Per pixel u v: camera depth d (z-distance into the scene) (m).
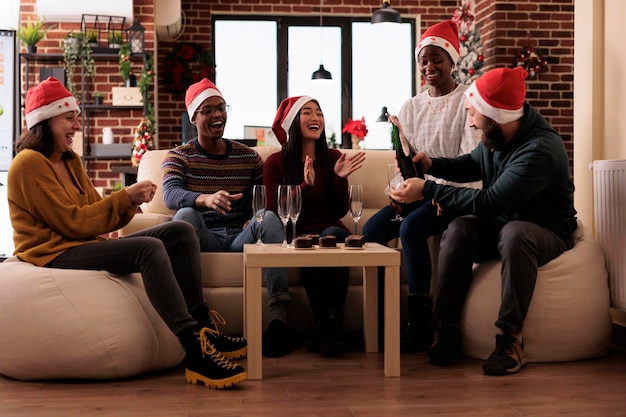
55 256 2.57
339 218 3.28
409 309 3.02
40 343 2.44
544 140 2.66
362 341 3.16
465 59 7.17
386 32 8.70
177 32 8.02
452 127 3.28
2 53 6.27
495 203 2.63
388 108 8.73
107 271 2.53
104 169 6.84
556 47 7.09
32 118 2.57
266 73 8.67
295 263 2.45
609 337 2.88
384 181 3.68
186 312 2.41
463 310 2.81
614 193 2.90
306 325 3.13
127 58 6.62
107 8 6.64
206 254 3.05
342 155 3.19
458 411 2.08
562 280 2.71
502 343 2.60
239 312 3.05
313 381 2.45
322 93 8.73
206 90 3.29
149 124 6.59
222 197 2.95
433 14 8.56
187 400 2.21
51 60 6.75
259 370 2.48
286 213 2.66
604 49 3.34
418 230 3.01
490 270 2.79
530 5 7.06
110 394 2.29
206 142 3.32
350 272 3.16
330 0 8.53
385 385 2.39
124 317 2.48
